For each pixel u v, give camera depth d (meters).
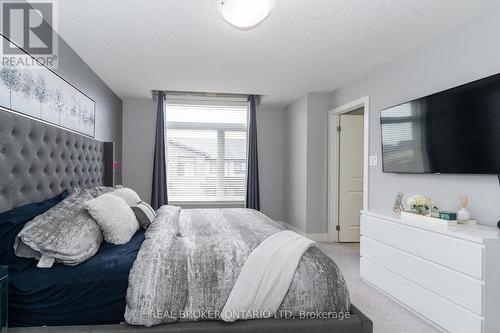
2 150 1.71
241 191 5.47
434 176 2.68
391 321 2.25
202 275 1.60
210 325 1.55
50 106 2.38
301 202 4.86
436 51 2.68
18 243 1.57
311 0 2.11
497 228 2.08
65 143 2.50
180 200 5.25
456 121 2.33
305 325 1.61
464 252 1.92
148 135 5.14
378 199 3.48
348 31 2.59
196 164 5.34
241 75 3.81
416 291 2.33
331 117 4.66
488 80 2.08
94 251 1.74
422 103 2.69
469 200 2.34
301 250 1.80
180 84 4.20
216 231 2.27
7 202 1.75
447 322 2.05
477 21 2.29
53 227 1.65
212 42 2.82
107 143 3.66
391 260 2.62
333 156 4.67
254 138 5.27
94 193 2.39
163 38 2.72
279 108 5.68
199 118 5.35
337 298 1.69
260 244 1.86
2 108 1.76
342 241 4.68
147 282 1.53
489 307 1.81
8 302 1.49
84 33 2.59
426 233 2.23
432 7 2.20
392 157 3.12
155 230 2.14
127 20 2.38
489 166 2.08
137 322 1.48
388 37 2.71
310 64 3.41
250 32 2.62
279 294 1.63
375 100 3.56
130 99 5.08
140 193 5.12
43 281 1.52
